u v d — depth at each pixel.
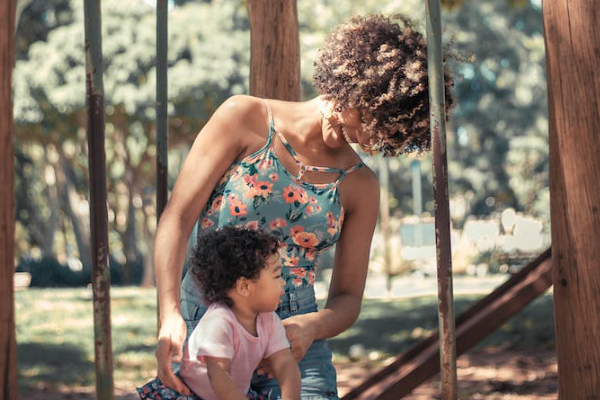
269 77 4.35
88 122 2.69
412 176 45.53
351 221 3.08
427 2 2.72
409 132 2.87
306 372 2.88
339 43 2.88
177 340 2.64
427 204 46.75
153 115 23.83
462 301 14.62
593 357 3.03
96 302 2.65
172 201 2.83
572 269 3.05
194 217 2.83
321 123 2.93
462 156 42.78
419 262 28.34
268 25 4.34
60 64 23.66
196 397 2.68
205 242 2.69
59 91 23.62
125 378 8.75
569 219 3.06
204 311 2.82
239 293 2.65
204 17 24.03
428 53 2.74
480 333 5.16
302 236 2.89
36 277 27.45
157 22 3.58
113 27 23.77
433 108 2.73
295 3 4.43
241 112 2.87
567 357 3.08
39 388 8.27
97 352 2.64
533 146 40.06
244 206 2.83
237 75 23.81
